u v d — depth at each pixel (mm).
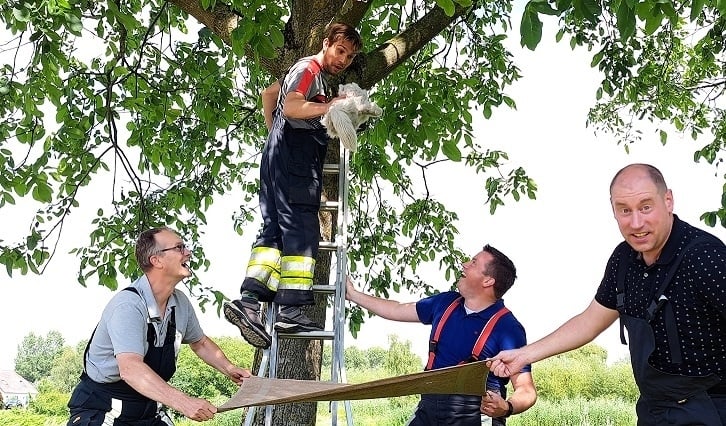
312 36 5211
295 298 4125
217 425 23938
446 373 3088
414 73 7668
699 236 2787
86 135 7934
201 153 8422
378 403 24203
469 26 8000
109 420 3617
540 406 23328
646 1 3568
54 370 84062
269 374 4156
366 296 4664
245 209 9484
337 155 5281
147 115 7758
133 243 7934
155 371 3742
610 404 23531
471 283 4109
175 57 7695
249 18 4723
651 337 2814
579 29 7980
